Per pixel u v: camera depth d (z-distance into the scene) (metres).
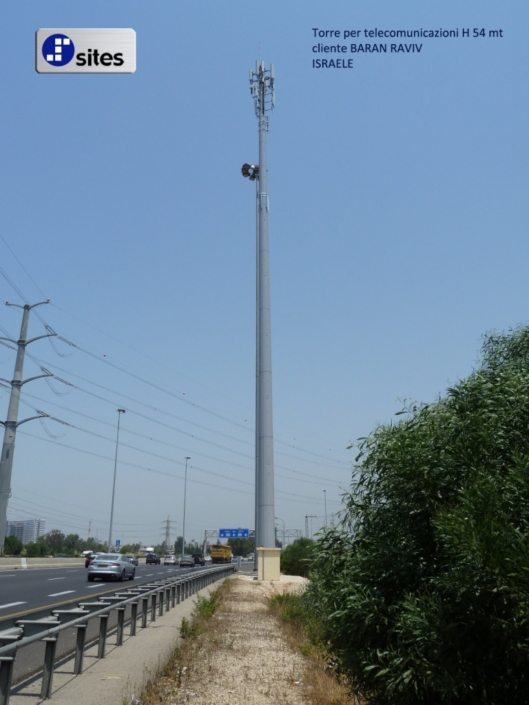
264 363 39.56
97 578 32.44
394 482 6.27
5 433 43.56
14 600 19.16
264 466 38.06
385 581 6.15
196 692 8.40
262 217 42.66
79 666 8.55
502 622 4.98
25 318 45.94
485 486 5.22
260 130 44.81
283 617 17.78
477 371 7.05
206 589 27.67
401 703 5.78
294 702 8.43
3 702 5.87
